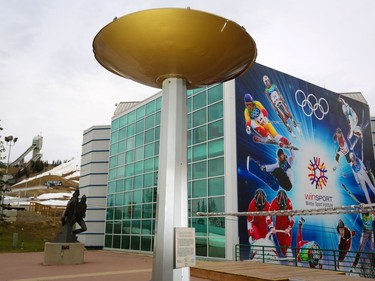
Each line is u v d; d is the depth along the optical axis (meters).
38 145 138.25
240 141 20.28
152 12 4.71
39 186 108.50
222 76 6.15
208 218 20.67
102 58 5.79
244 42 5.32
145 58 5.47
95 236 32.78
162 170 5.62
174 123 5.76
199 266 13.37
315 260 21.42
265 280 10.17
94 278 13.35
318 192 23.58
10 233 37.00
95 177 34.03
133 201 28.33
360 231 25.02
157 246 5.31
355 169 26.95
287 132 22.88
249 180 20.06
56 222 47.41
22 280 12.82
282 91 23.42
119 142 31.44
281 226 20.75
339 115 26.89
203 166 21.69
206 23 4.86
